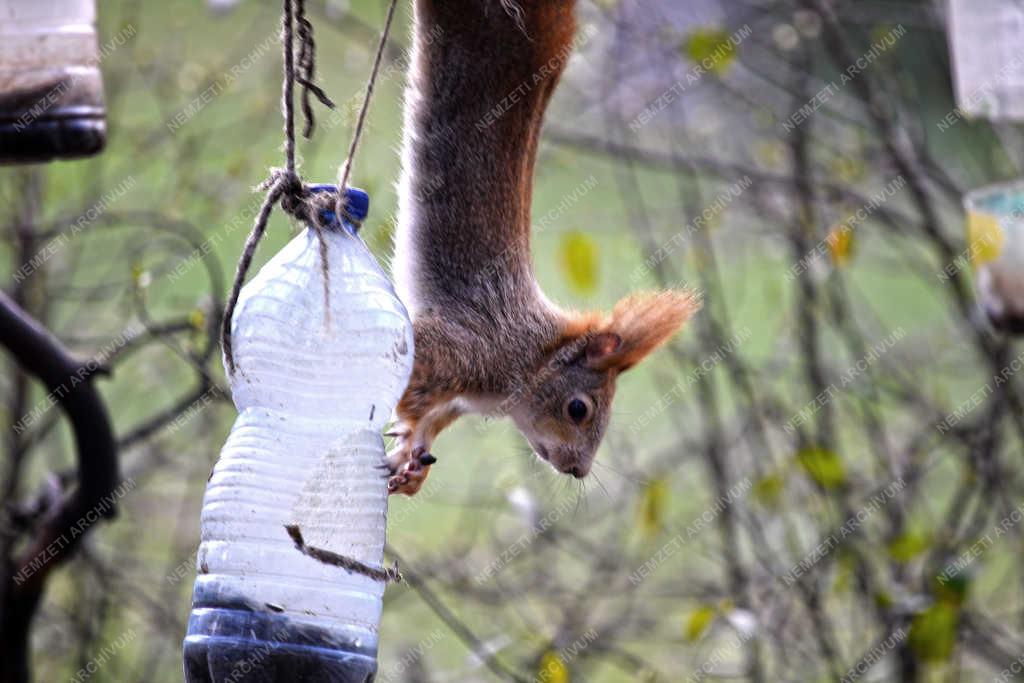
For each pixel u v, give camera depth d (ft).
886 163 39.58
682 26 40.78
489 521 39.24
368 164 39.78
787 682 33.91
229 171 37.45
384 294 16.69
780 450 40.37
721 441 36.52
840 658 34.04
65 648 35.60
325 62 45.91
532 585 35.24
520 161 21.94
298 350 16.19
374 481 16.19
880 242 52.95
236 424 16.14
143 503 38.68
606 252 45.70
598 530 40.81
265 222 16.01
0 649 28.25
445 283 22.26
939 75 45.47
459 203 21.83
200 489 38.52
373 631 15.92
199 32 45.98
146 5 45.01
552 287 43.39
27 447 35.76
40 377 26.63
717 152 50.21
